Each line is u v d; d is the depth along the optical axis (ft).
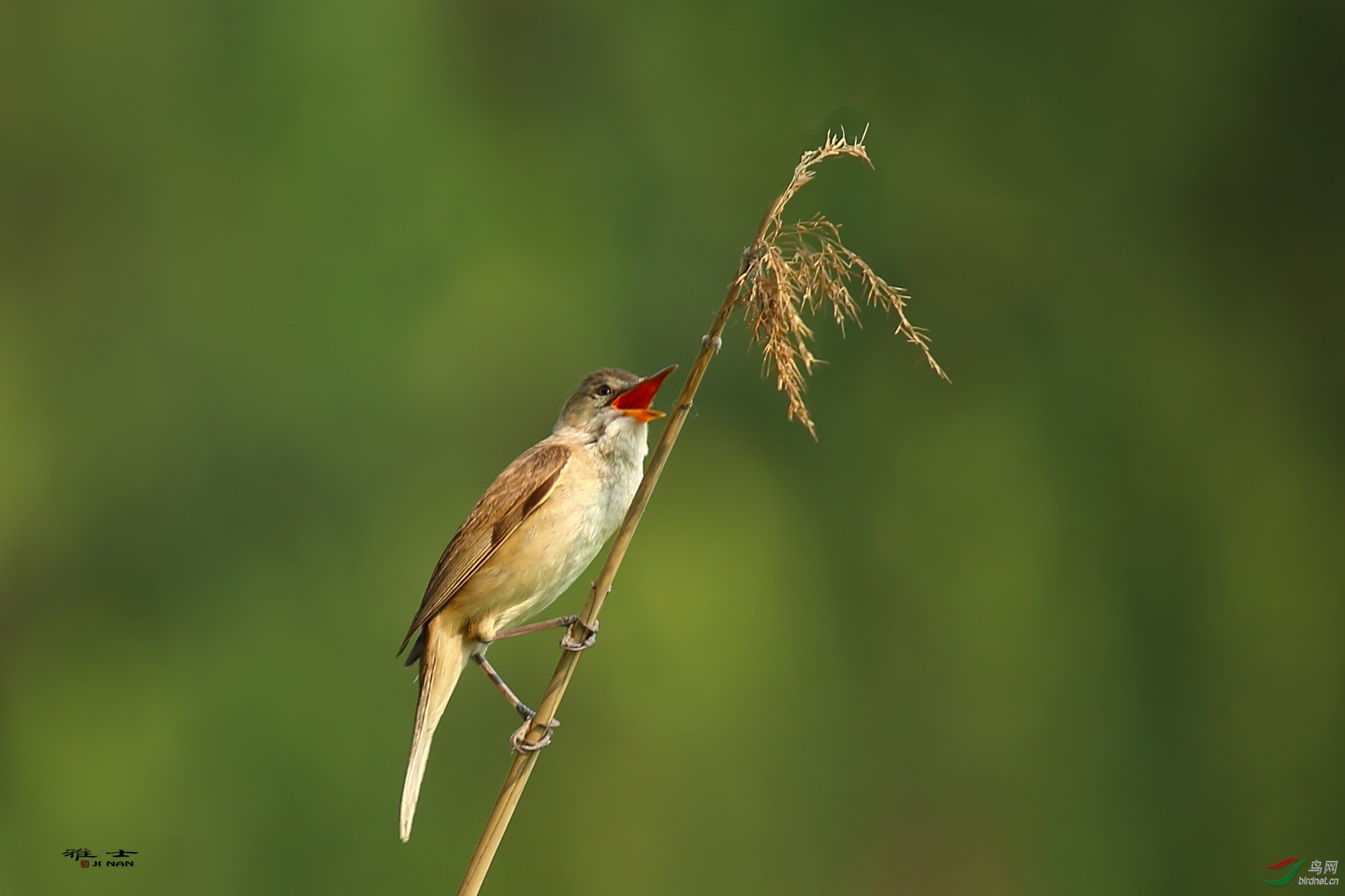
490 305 48.44
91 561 46.73
